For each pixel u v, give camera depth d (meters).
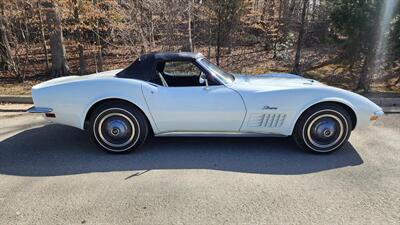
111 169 3.51
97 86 3.79
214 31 10.42
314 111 3.77
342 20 7.08
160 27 9.05
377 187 3.05
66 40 9.96
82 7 8.14
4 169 3.53
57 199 2.87
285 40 11.73
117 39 10.90
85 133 4.71
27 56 10.09
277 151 4.00
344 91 3.82
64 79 4.25
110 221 2.53
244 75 4.64
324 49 11.02
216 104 3.75
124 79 3.84
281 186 3.08
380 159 3.71
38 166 3.60
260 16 12.48
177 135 3.97
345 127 3.81
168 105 3.77
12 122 5.27
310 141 3.86
